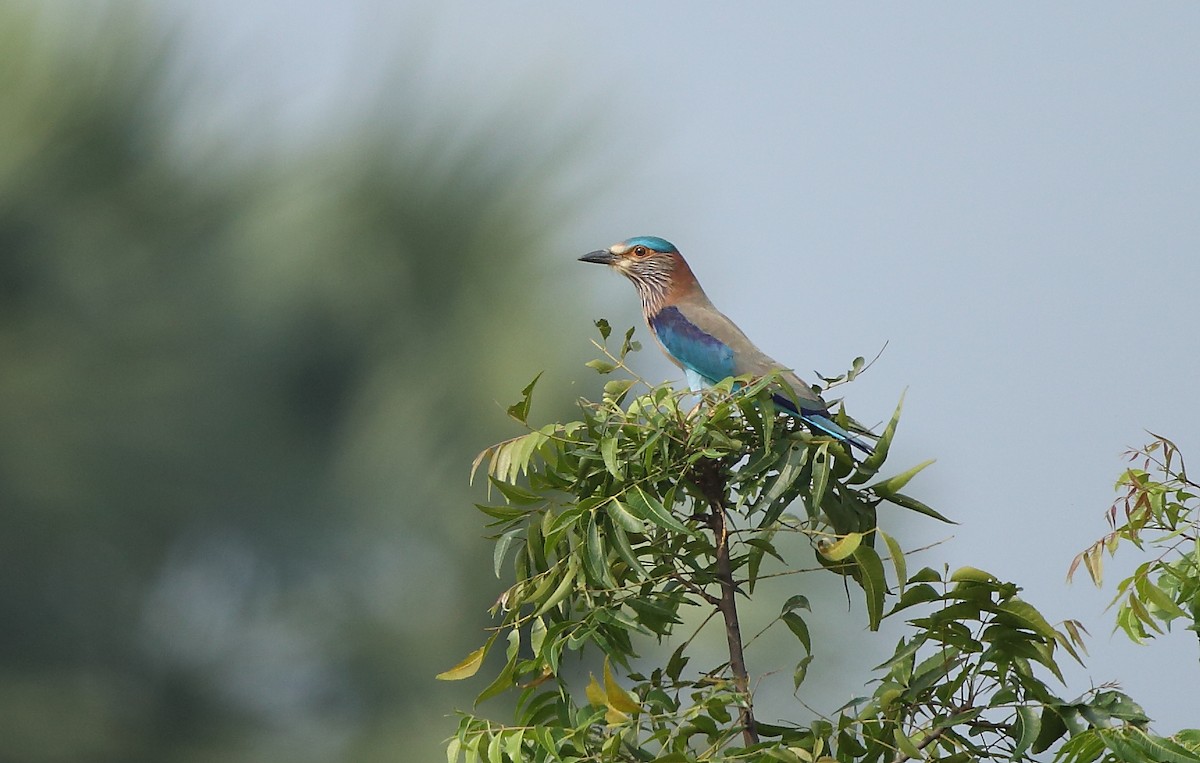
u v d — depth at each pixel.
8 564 16.62
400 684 15.68
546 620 4.50
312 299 16.67
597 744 4.20
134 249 17.08
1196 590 4.61
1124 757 3.98
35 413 16.38
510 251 16.42
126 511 16.73
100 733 16.38
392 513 15.68
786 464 4.43
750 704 4.15
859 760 4.19
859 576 4.36
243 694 16.50
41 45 17.33
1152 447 4.60
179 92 17.62
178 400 16.84
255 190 17.45
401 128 17.11
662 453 4.39
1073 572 4.55
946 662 4.12
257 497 16.38
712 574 4.43
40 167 16.84
